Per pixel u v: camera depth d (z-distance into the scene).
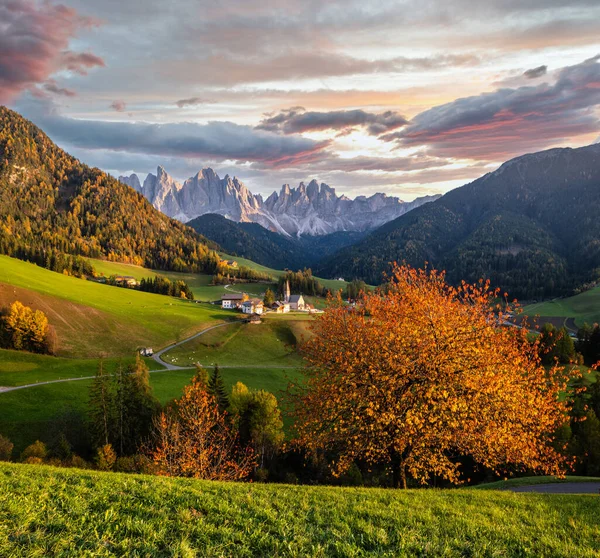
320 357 27.48
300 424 28.06
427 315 24.16
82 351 113.44
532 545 12.34
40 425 62.47
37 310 115.00
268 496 15.30
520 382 23.67
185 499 13.69
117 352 118.56
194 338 137.25
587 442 54.41
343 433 25.62
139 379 65.88
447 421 22.33
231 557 9.98
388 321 25.98
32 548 9.30
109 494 13.59
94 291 168.75
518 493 20.09
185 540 10.38
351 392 24.41
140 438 59.50
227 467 45.97
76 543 9.85
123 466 49.44
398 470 24.64
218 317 162.75
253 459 58.91
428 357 22.98
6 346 103.31
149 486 15.08
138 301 171.25
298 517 13.06
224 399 68.38
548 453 24.28
